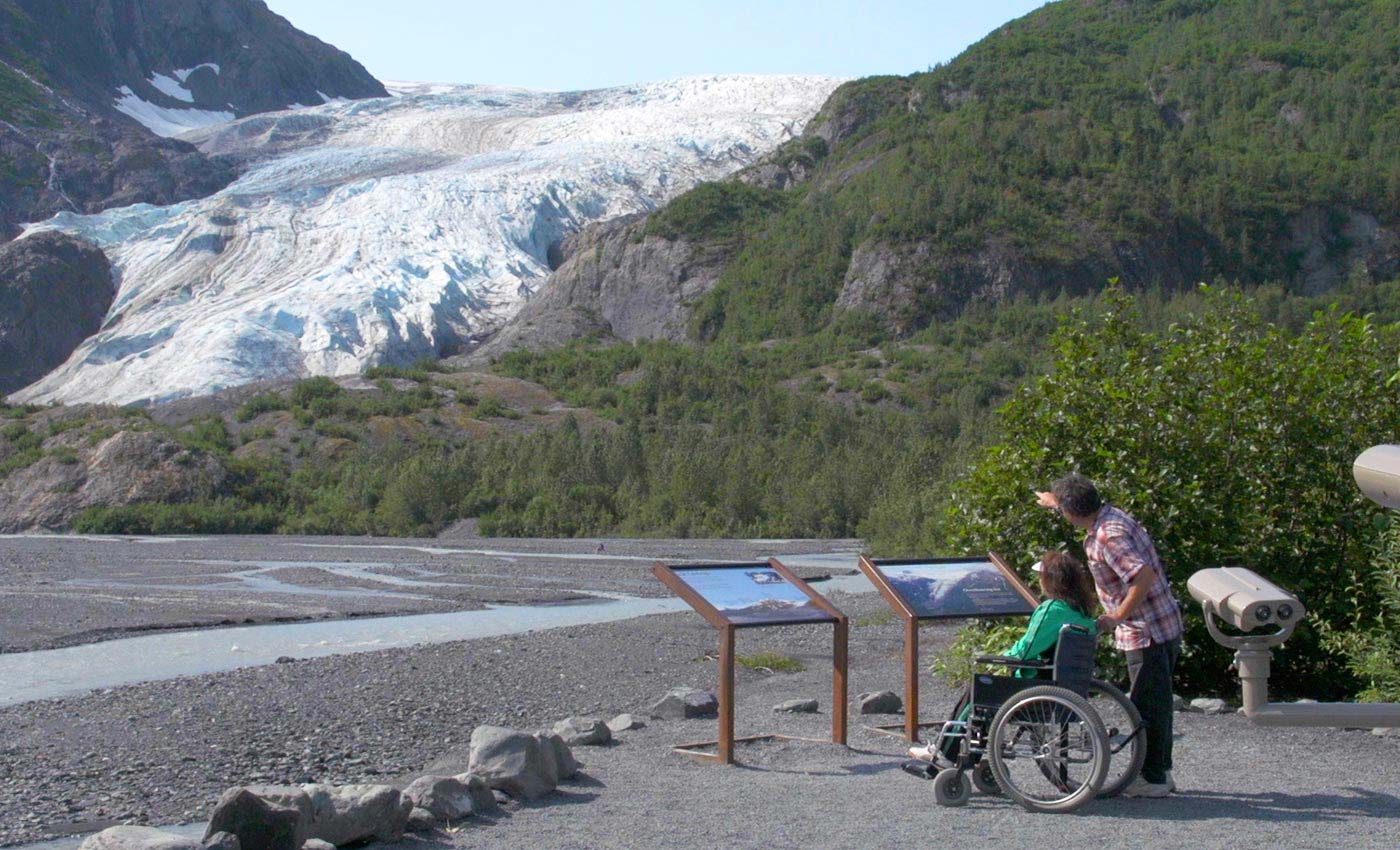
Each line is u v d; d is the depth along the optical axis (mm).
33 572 36344
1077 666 7609
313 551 46781
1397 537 10555
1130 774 7656
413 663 16625
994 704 7754
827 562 39281
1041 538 11781
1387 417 11953
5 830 8102
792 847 6680
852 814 7453
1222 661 12000
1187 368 12484
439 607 26156
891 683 13773
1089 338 12766
